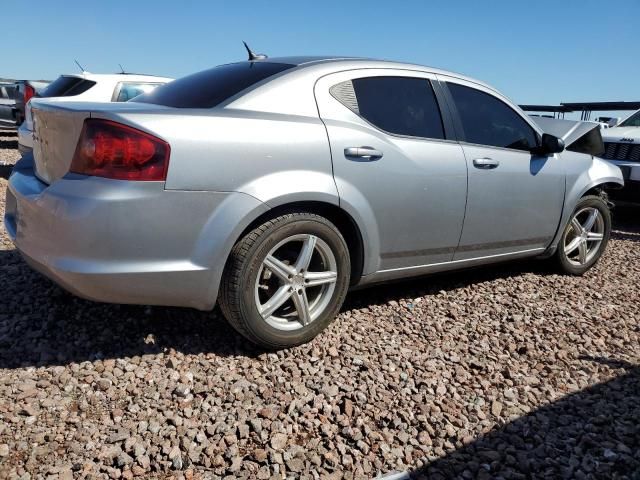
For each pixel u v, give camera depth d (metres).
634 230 7.44
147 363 2.78
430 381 2.78
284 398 2.55
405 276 3.52
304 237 2.89
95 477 2.00
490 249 3.92
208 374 2.71
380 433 2.35
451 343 3.24
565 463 2.21
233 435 2.26
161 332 3.07
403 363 2.94
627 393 2.77
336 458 2.18
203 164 2.51
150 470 2.06
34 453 2.09
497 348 3.21
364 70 3.29
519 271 4.74
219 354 2.91
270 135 2.72
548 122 5.90
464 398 2.67
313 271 3.08
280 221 2.76
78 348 2.88
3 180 8.02
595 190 4.80
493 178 3.73
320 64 3.18
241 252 2.67
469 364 3.01
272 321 2.88
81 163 2.47
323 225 2.91
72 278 2.43
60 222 2.43
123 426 2.29
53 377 2.61
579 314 3.83
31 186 2.80
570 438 2.38
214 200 2.56
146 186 2.41
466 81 3.82
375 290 4.00
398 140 3.25
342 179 2.96
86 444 2.16
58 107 2.60
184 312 3.31
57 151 2.64
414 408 2.56
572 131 5.62
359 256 3.17
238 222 2.60
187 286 2.59
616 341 3.42
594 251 4.85
